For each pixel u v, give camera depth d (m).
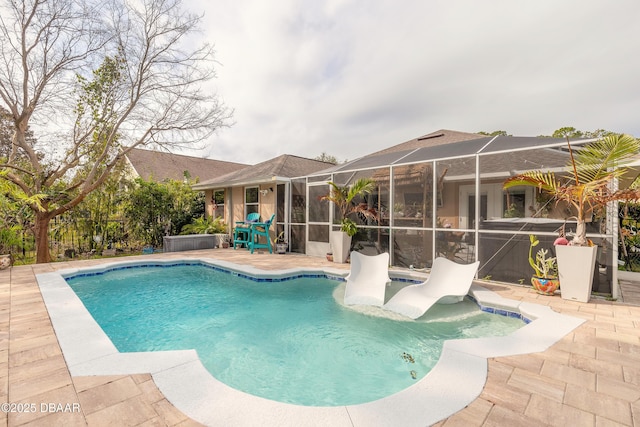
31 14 9.98
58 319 4.56
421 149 11.21
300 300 6.66
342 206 10.34
